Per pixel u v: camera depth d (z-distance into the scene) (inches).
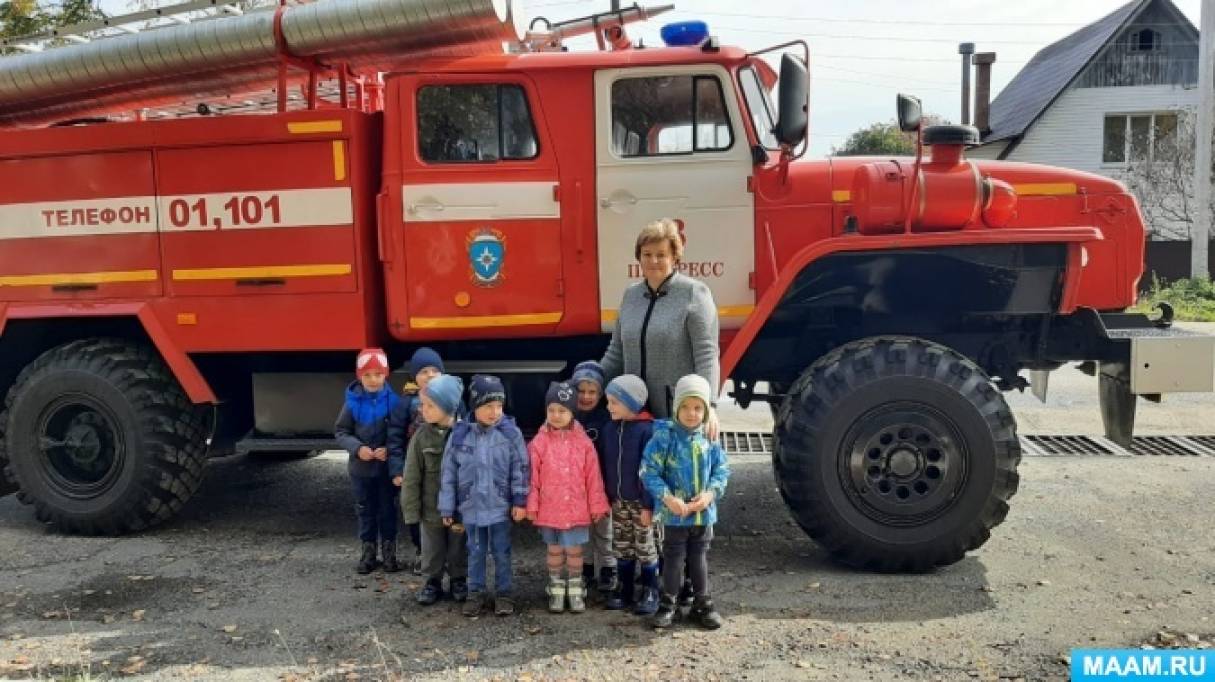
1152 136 943.0
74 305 192.4
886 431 161.6
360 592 161.3
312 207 185.3
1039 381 213.0
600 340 197.2
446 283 184.2
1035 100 1077.1
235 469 256.8
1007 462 161.0
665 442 139.7
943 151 171.8
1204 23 657.0
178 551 185.6
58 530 197.6
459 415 161.2
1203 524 189.5
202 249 188.9
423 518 153.9
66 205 192.2
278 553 184.4
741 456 259.6
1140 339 171.5
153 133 187.2
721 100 182.7
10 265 195.3
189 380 190.7
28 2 470.3
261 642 140.0
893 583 159.9
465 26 173.2
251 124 184.4
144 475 190.4
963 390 160.4
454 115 184.1
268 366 202.2
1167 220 884.6
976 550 175.6
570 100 183.2
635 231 183.6
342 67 193.5
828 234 183.2
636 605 150.3
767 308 167.9
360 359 167.6
